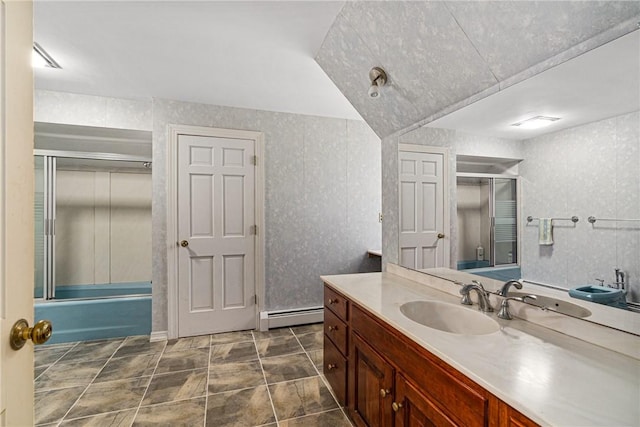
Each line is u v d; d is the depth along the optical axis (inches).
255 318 120.7
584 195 39.5
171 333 110.6
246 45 74.9
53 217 117.9
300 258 126.7
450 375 34.7
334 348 73.9
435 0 47.5
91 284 145.2
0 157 24.7
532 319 44.9
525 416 25.3
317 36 71.1
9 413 25.3
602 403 25.3
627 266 34.9
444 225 65.7
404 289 67.5
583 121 39.0
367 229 136.5
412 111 71.4
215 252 115.7
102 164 136.4
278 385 80.5
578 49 37.9
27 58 27.9
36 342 27.6
